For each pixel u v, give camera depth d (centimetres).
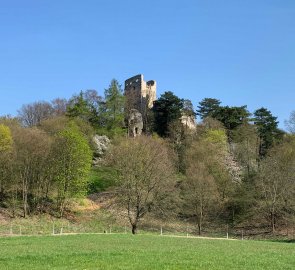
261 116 14250
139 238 5053
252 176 10219
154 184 7650
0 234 6262
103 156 11606
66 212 8794
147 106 16338
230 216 9481
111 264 2488
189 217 9494
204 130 13300
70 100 15188
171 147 11975
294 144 10306
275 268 2430
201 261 2636
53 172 8688
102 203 9519
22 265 2478
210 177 9044
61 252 3134
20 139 8375
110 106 13738
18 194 8912
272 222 8369
